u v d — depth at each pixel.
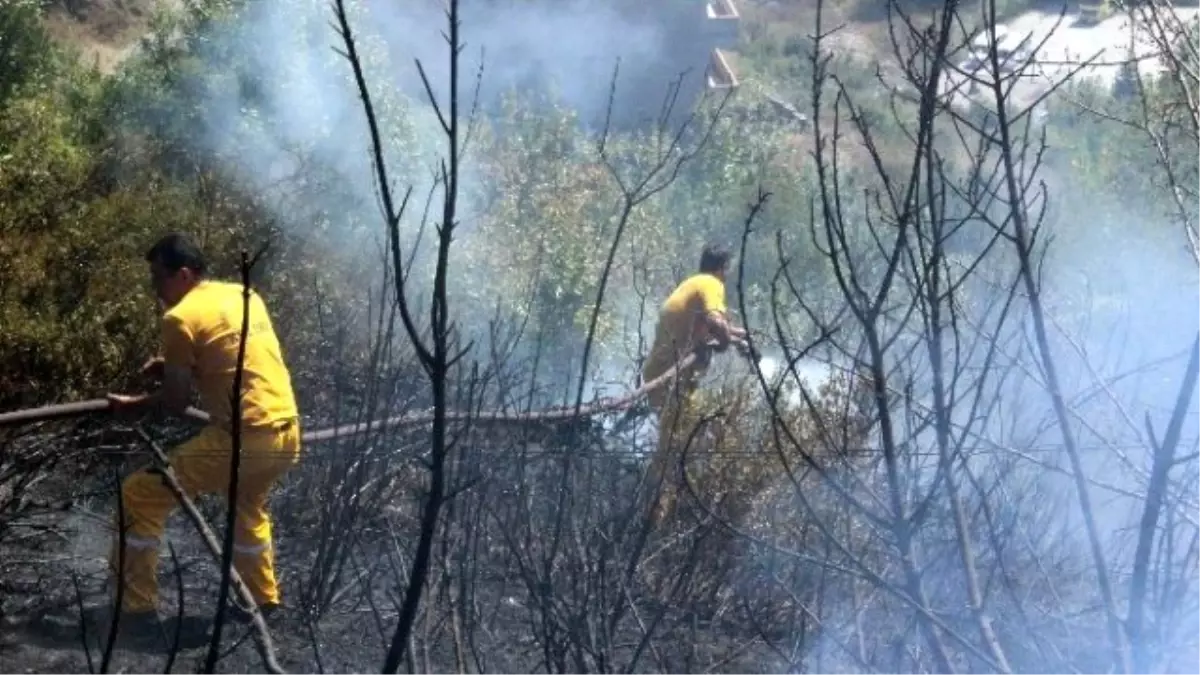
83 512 5.84
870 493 3.43
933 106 3.12
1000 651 3.24
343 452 6.46
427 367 2.32
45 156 7.83
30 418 5.20
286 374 5.70
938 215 3.97
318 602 5.71
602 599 4.09
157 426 6.82
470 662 5.02
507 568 5.03
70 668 5.21
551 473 5.51
